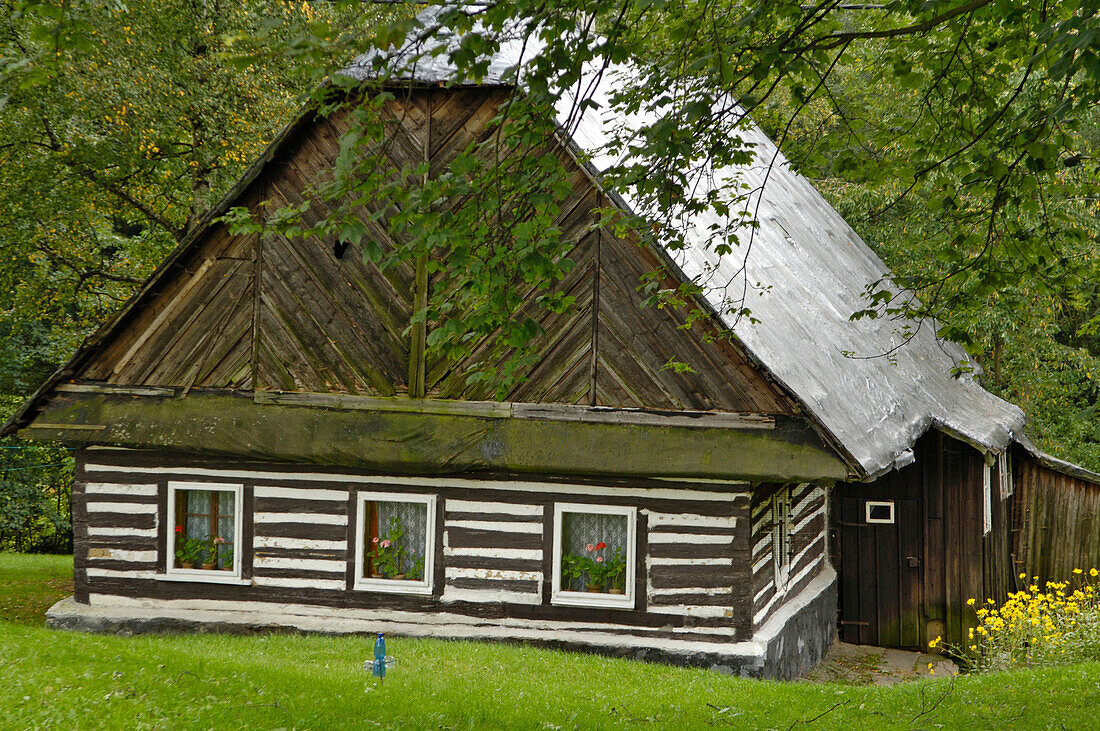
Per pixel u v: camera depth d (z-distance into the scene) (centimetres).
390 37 578
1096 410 2773
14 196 1845
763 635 1191
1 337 2608
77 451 1325
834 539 1669
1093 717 812
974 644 1571
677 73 767
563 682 990
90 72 1712
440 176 699
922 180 859
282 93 1967
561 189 704
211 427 1265
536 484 1226
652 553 1192
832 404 1207
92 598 1314
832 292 1716
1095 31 528
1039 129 719
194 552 1309
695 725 842
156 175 2041
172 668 876
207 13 1883
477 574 1236
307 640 1178
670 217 792
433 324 1234
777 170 2144
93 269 2203
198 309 1299
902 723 846
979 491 1588
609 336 1189
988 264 838
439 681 957
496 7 623
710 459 1138
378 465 1223
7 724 685
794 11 737
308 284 1277
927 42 816
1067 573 1750
